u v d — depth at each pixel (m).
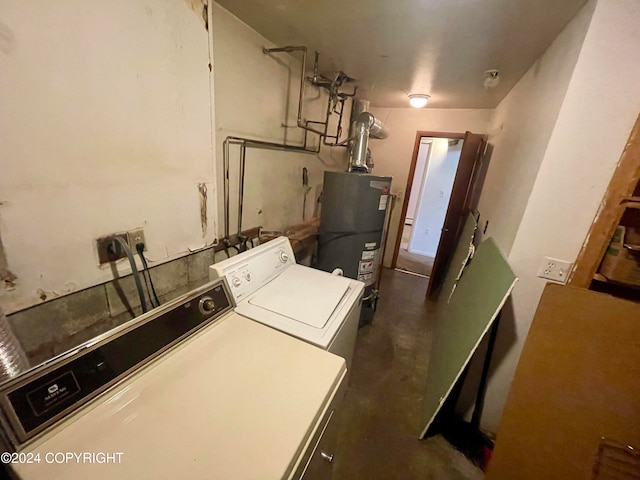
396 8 1.28
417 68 2.05
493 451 1.21
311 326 1.06
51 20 0.64
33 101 0.64
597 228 1.03
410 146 3.63
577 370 1.05
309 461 0.69
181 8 0.96
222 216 1.71
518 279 1.28
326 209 2.27
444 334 2.00
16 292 0.68
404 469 1.33
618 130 1.00
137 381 0.73
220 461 0.55
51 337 0.76
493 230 1.78
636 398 0.97
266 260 1.44
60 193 0.73
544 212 1.17
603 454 1.01
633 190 0.95
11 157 0.62
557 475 1.09
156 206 1.00
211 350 0.88
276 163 2.16
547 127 1.18
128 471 0.52
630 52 0.94
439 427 1.54
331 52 1.90
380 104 3.49
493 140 2.67
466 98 2.77
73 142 0.73
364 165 2.32
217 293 1.05
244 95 1.68
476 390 1.52
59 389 0.59
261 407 0.68
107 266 0.87
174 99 0.99
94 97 0.76
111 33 0.77
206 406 0.67
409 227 5.55
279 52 1.93
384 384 1.87
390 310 2.89
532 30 1.34
